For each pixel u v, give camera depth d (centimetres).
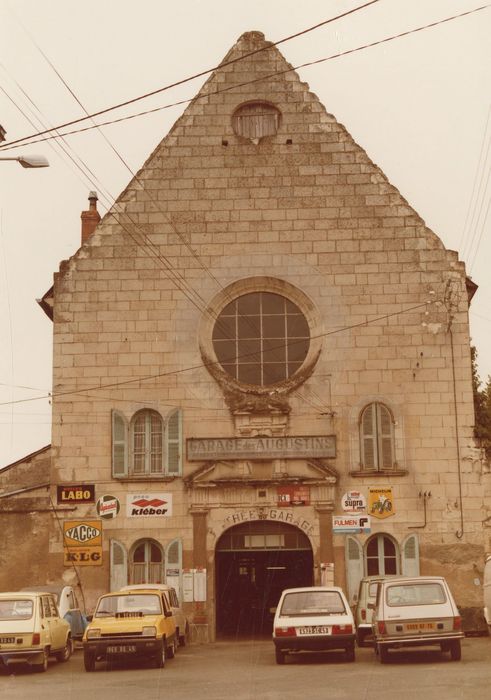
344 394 3644
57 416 3650
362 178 3784
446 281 3706
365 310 3697
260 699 1827
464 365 3647
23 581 3572
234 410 3631
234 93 3859
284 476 3578
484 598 3164
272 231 3756
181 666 2586
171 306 3712
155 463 3628
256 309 3750
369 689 1925
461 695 1775
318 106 3850
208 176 3794
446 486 3569
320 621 2533
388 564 3550
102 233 3759
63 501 3597
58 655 2800
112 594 2728
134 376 3666
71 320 3700
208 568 3541
